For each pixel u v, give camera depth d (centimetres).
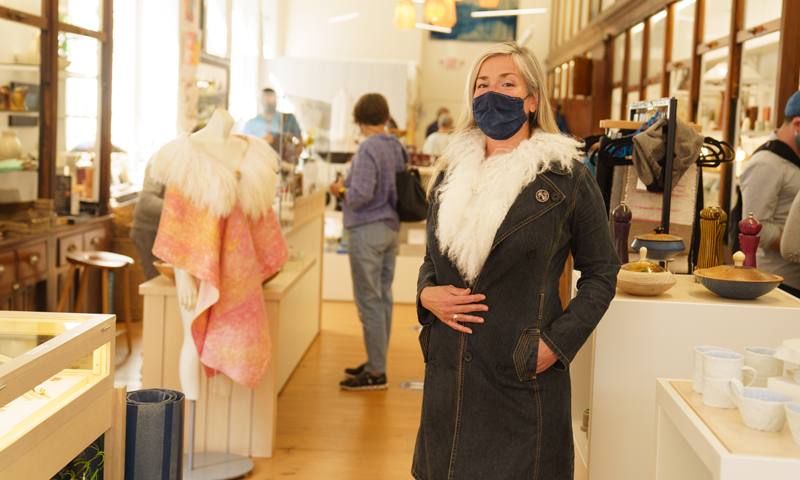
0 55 395
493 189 156
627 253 248
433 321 169
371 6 1117
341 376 438
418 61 1127
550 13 1256
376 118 402
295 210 431
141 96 611
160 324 299
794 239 277
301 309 470
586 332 154
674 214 261
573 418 263
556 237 155
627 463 209
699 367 150
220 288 271
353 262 407
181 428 230
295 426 351
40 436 156
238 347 271
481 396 156
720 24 536
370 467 306
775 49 438
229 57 717
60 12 457
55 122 443
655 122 267
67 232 452
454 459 157
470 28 1262
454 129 177
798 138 303
